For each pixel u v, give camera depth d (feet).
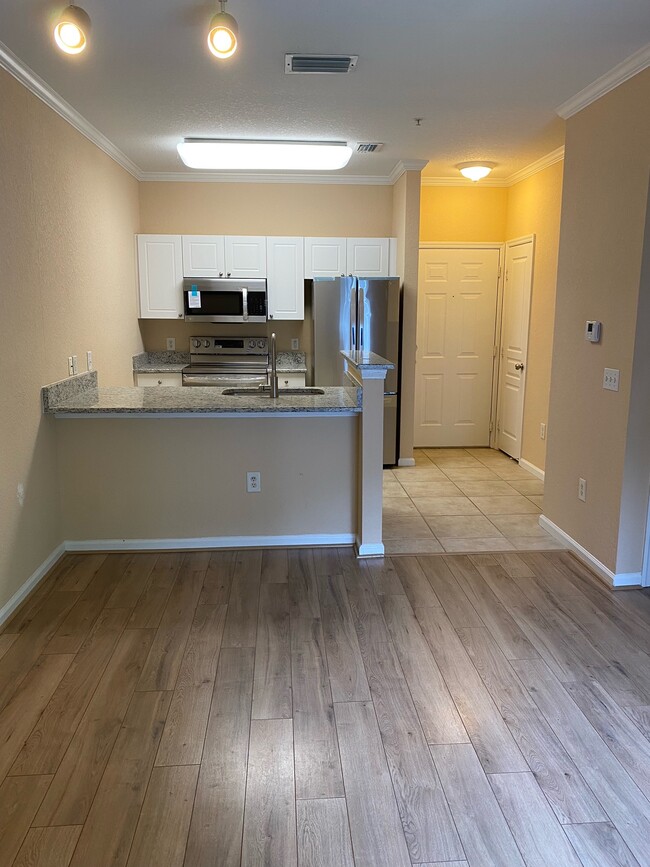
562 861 5.43
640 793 6.19
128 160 16.39
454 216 19.79
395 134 14.03
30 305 10.36
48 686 7.87
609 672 8.23
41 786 6.26
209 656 8.57
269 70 10.12
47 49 9.18
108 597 10.26
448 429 21.18
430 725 7.18
